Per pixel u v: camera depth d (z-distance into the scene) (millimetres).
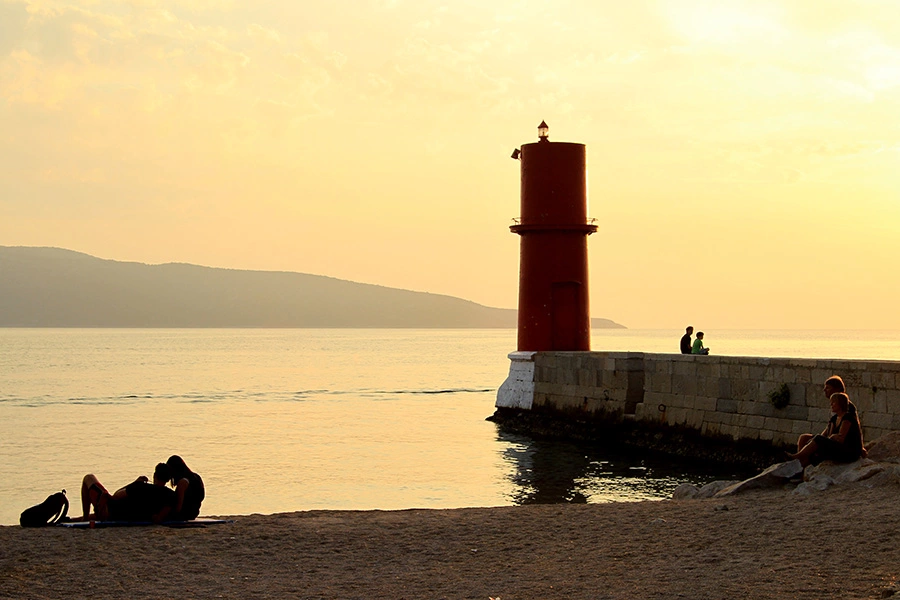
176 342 187750
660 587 9070
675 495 15797
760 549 10320
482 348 161125
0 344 161250
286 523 12602
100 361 102750
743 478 23984
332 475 26297
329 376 78438
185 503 12633
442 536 11797
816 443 14430
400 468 27562
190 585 9508
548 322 37531
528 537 11656
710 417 27375
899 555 9641
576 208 37688
